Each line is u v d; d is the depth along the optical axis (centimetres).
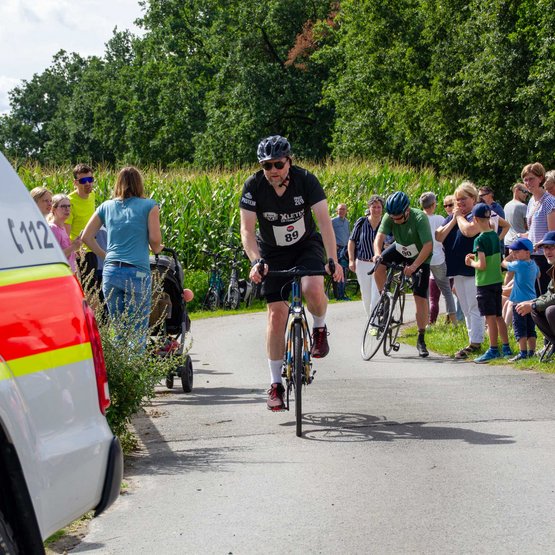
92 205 1292
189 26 6988
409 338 1600
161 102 6944
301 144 6381
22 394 373
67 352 412
